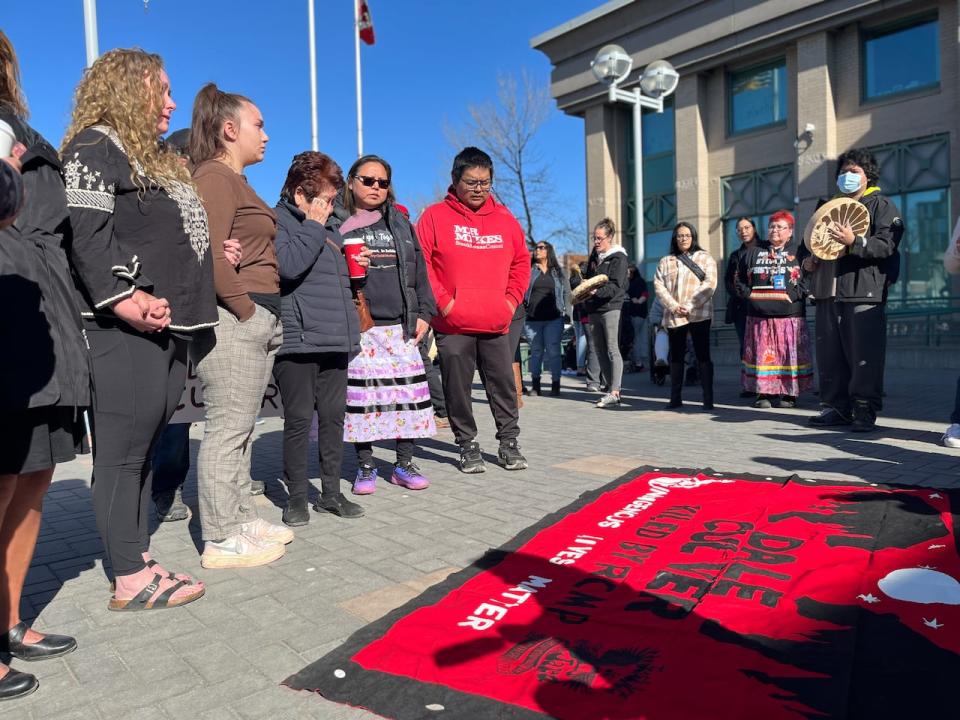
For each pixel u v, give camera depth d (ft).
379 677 6.90
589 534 10.93
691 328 25.63
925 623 7.47
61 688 7.11
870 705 6.04
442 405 23.52
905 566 9.00
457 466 17.24
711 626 7.61
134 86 8.37
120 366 8.39
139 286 8.13
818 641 7.16
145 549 9.34
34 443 6.95
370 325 14.20
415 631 7.75
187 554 11.17
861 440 18.20
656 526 11.19
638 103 41.16
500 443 16.78
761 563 9.40
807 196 57.00
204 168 10.13
